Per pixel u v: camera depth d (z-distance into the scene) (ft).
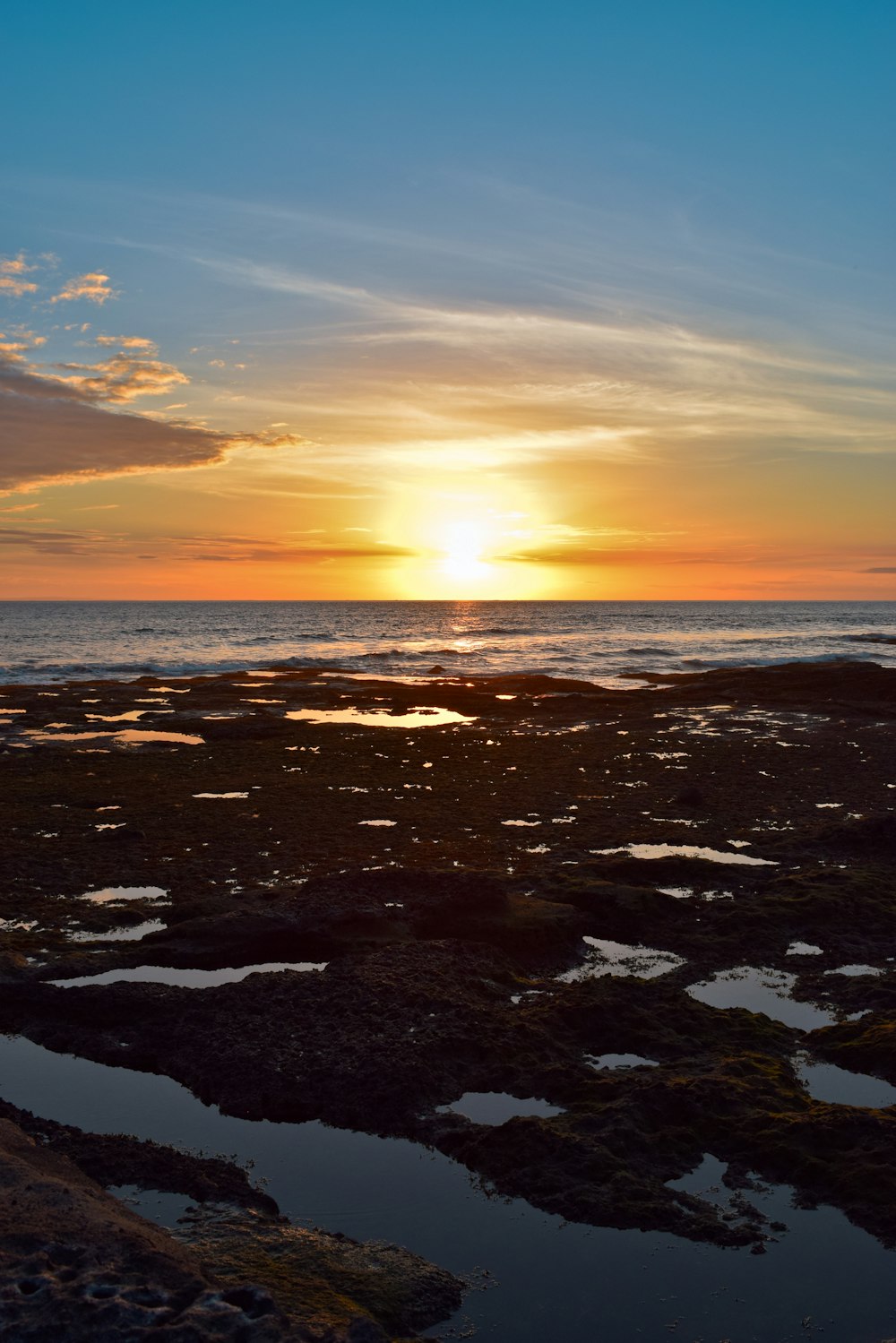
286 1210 28.09
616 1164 29.22
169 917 52.39
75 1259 20.99
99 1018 39.81
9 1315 18.67
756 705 145.28
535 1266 25.58
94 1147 30.27
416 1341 21.70
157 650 278.67
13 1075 36.32
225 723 124.26
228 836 70.28
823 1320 23.71
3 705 144.46
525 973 45.96
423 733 119.65
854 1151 29.71
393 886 51.93
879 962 47.39
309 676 195.52
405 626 437.99
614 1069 35.96
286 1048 36.19
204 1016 38.73
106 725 125.70
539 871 61.11
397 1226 27.30
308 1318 21.01
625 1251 26.14
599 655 268.00
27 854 65.26
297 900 50.83
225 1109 33.58
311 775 92.99
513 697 157.79
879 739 112.16
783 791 85.51
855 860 63.62
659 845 68.39
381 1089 33.47
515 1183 28.99
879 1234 26.61
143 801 81.61
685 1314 23.82
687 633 391.24
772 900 53.62
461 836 70.69
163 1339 18.13
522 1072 35.27
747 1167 29.78
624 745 110.52
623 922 51.55
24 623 434.71
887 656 272.92
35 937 49.88
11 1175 24.62
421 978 41.45
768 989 44.60
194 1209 27.53
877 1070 36.04
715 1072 35.06
